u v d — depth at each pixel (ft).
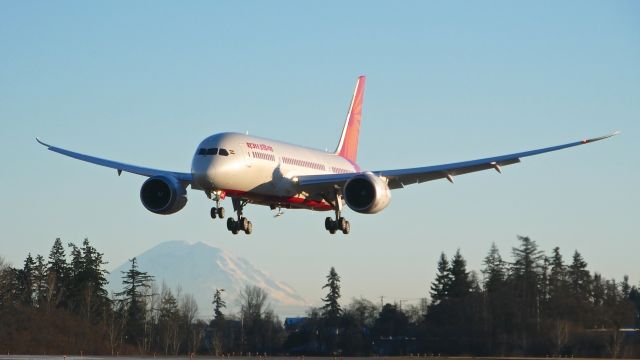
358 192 583.58
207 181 554.46
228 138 569.23
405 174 602.44
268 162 583.99
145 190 570.46
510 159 595.88
